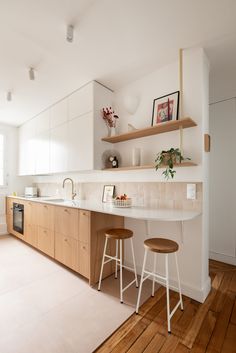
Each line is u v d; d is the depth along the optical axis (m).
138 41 1.88
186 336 1.45
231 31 1.75
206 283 2.00
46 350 1.33
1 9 1.52
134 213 1.89
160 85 2.32
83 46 1.93
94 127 2.57
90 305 1.80
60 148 3.13
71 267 2.42
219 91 2.75
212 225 2.99
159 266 2.22
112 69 2.34
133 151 2.35
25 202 3.52
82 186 3.32
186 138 2.06
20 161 4.42
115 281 2.25
